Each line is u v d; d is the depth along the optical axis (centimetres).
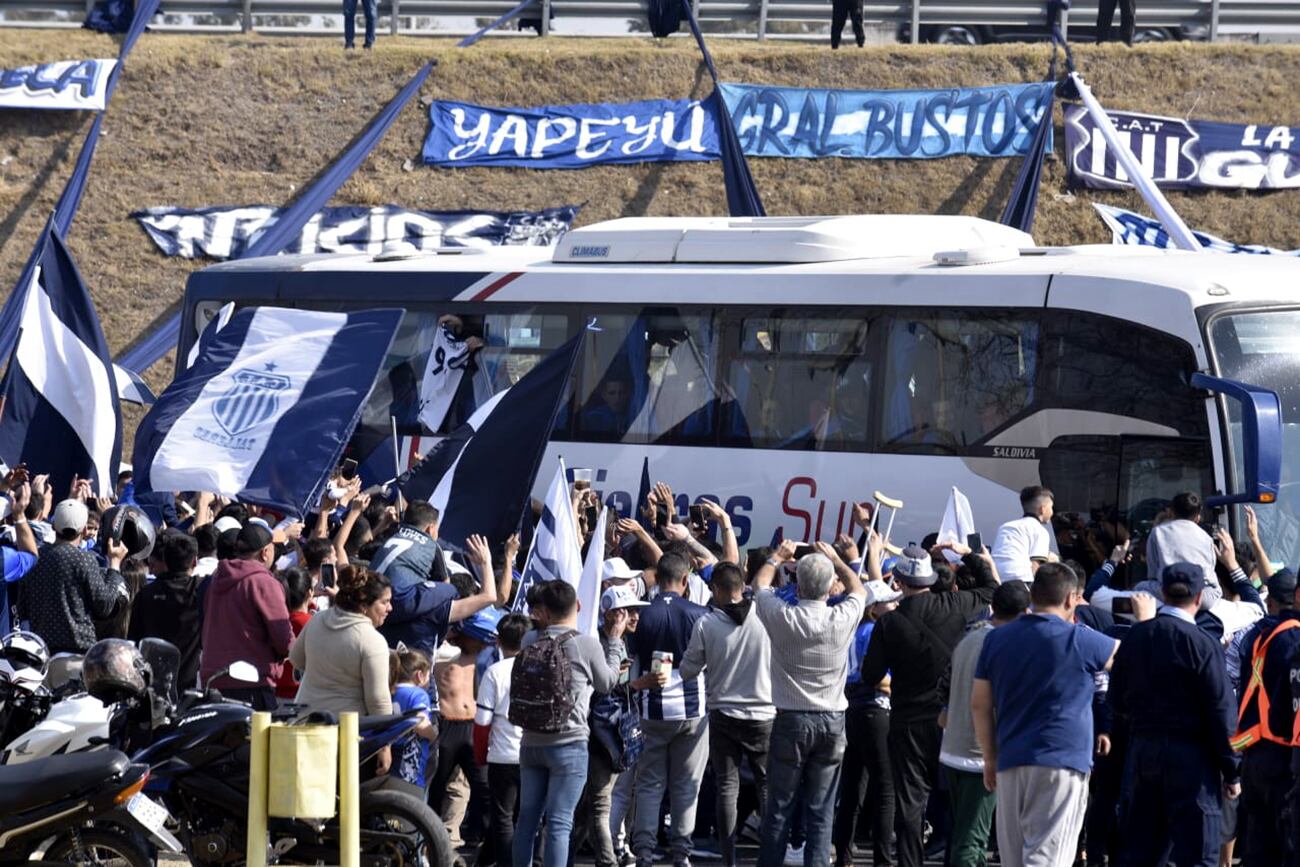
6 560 1645
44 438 2178
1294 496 2033
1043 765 1278
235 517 2064
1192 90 4681
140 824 1233
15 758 1292
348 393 1880
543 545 1662
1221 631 1527
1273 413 1902
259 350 1916
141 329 4456
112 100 4975
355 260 2725
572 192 4631
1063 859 1286
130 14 5206
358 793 1215
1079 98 4534
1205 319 2059
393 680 1416
